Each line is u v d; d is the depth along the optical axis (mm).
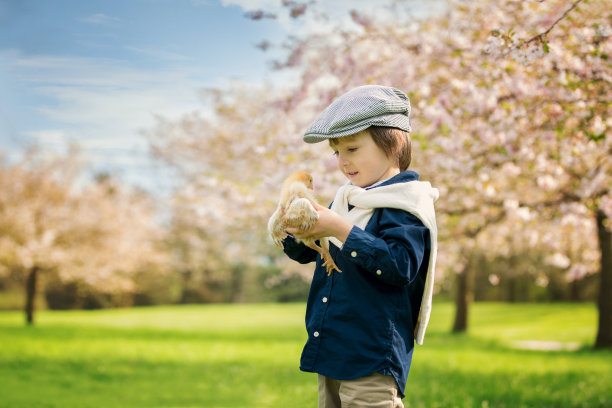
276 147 6840
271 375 7883
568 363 9117
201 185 11062
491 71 4812
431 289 2113
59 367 8594
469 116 5262
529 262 22922
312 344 2100
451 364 8742
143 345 11609
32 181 18984
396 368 2008
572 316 20781
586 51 4320
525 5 5090
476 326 20344
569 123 5090
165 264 29594
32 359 9242
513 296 29734
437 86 5750
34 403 6152
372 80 5781
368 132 2133
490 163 5879
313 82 6816
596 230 10836
